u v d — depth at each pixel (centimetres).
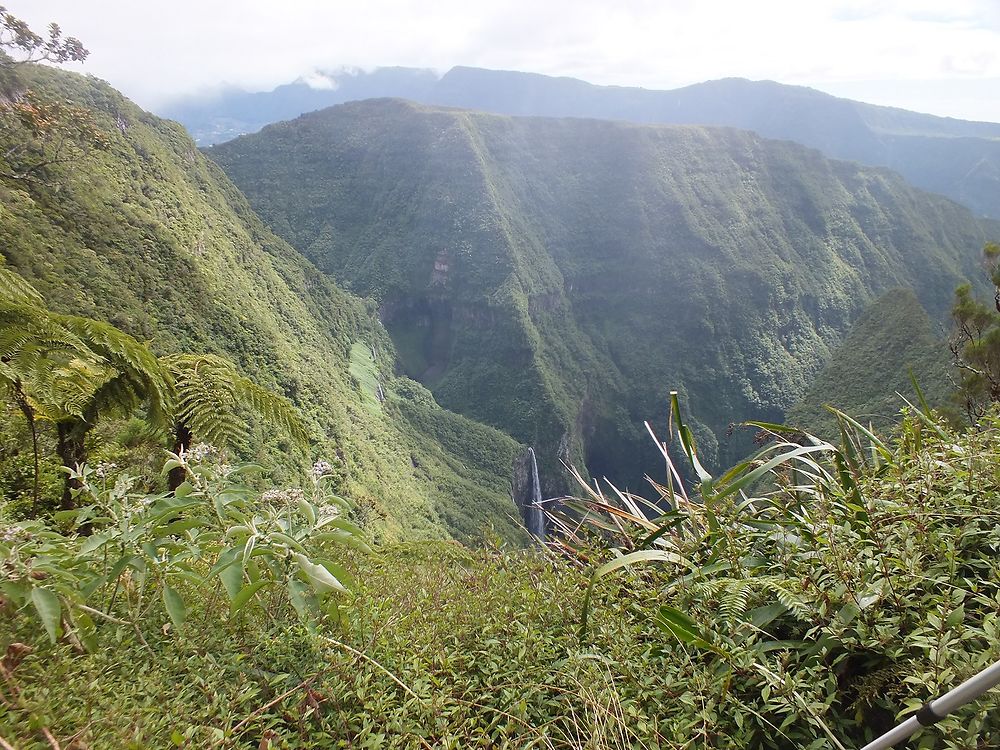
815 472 315
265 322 5209
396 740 185
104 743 164
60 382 435
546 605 280
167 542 252
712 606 240
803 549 241
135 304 3325
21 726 163
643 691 204
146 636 241
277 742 184
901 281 15450
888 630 183
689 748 181
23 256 2719
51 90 5366
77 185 3684
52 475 536
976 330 1039
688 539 315
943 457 281
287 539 251
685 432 322
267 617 266
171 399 456
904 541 221
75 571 241
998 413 361
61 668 197
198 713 189
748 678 197
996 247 1037
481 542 402
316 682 216
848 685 197
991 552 228
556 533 380
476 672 241
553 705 210
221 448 448
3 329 414
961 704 127
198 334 3819
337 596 266
